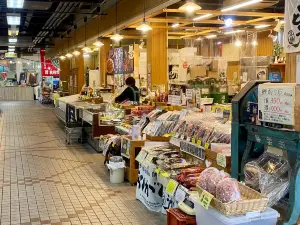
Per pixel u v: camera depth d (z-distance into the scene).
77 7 12.08
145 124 5.62
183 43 18.44
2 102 23.70
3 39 20.11
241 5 7.71
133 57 10.81
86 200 4.71
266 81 2.89
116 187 5.26
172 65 10.82
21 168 6.38
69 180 5.62
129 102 7.99
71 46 17.31
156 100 7.26
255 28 12.84
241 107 2.77
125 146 5.55
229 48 14.86
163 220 4.04
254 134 2.62
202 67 10.11
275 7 9.85
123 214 4.22
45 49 26.73
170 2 6.76
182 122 4.38
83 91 12.42
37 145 8.60
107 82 13.23
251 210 2.27
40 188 5.22
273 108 2.39
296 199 2.28
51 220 4.05
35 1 8.95
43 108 19.17
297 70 2.82
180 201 3.21
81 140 8.84
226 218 2.23
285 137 2.30
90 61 23.31
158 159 4.09
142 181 4.57
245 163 2.74
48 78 24.73
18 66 29.48
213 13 8.79
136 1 8.35
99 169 6.29
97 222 3.99
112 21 10.39
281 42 8.82
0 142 9.01
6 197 4.83
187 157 4.08
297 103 2.22
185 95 6.17
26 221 4.02
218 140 3.55
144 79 11.02
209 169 2.70
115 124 7.42
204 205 2.42
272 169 2.47
